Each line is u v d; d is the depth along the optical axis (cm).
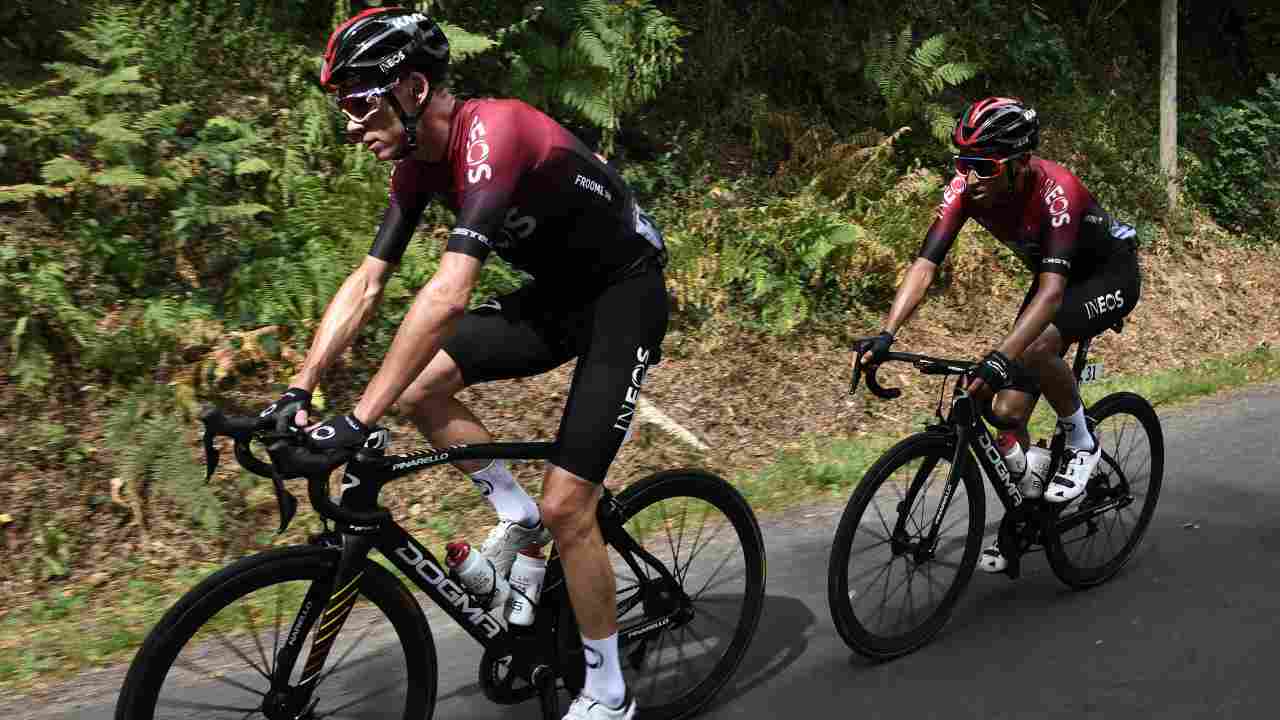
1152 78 1165
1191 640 316
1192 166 1021
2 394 441
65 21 594
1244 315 879
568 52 654
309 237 539
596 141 718
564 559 247
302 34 655
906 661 310
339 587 226
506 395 535
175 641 211
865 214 751
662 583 284
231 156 564
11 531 395
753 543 292
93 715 282
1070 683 292
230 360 481
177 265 520
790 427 584
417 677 245
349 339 240
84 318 462
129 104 552
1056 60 1047
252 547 421
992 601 355
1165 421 603
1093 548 373
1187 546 399
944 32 958
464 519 447
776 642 325
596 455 241
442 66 223
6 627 352
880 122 873
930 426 318
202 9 624
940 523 320
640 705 275
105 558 400
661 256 256
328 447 203
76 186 504
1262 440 552
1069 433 356
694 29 833
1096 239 354
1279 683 286
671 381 593
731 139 807
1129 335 805
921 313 738
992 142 315
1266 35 1307
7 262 470
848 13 938
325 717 240
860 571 304
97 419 448
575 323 254
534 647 256
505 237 239
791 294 657
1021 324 321
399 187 241
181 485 422
